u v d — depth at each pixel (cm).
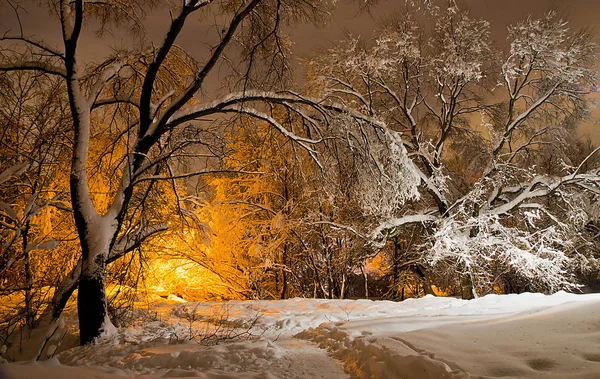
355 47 1981
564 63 1927
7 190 1016
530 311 751
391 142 1273
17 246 876
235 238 1908
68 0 1023
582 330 578
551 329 601
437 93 2122
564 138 2108
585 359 485
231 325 1009
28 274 964
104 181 1312
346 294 2219
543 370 475
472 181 2320
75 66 980
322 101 1240
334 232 1972
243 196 2031
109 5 1157
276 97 1174
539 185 2022
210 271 1969
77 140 964
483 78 2062
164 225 1161
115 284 1290
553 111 2097
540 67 1980
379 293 2509
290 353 654
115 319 1052
